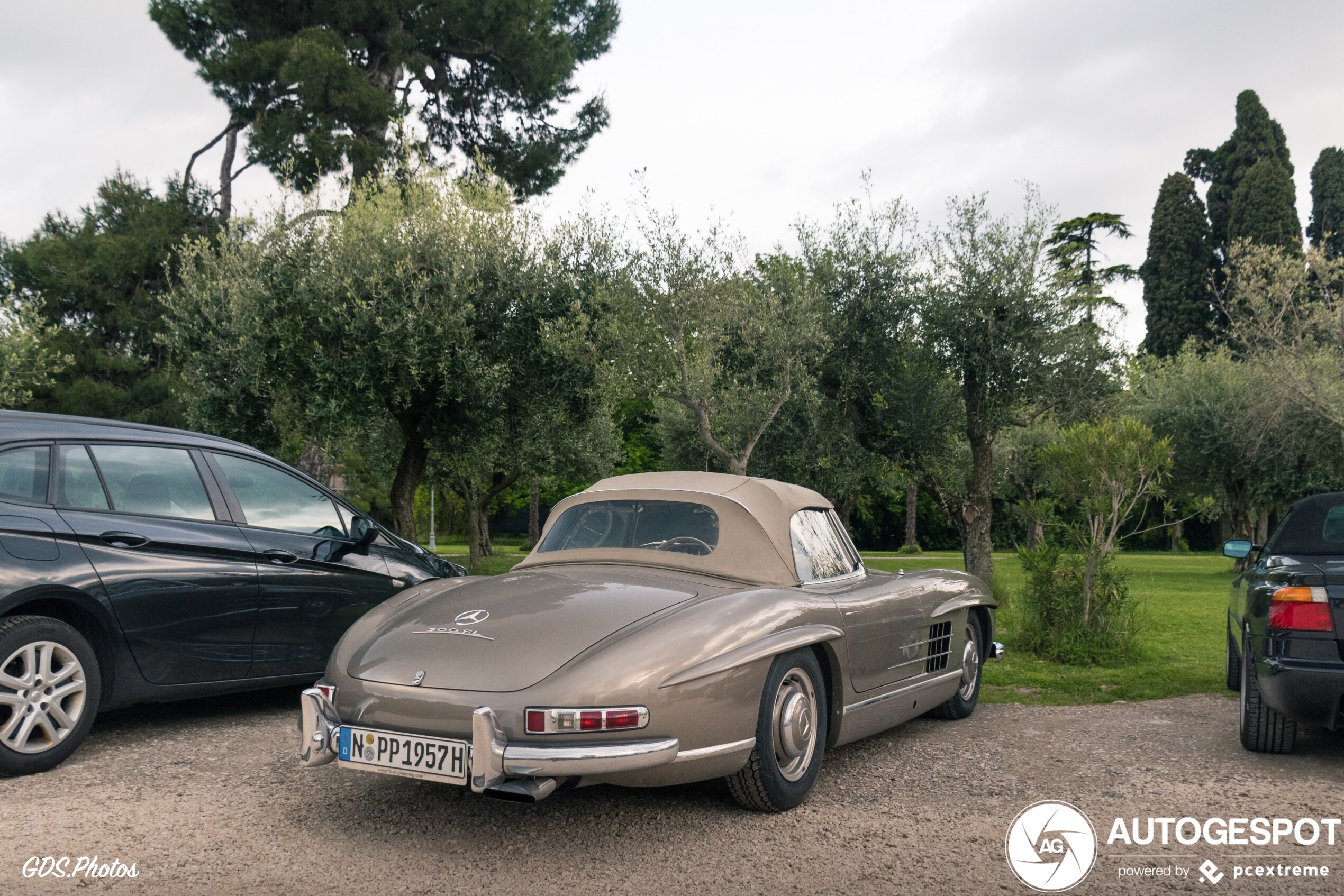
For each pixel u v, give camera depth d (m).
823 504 4.75
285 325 11.76
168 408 21.11
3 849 3.24
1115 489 8.16
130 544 4.63
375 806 3.78
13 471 4.33
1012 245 14.81
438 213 12.64
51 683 4.23
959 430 16.66
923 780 4.22
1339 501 5.10
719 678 3.34
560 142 26.22
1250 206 44.34
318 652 5.47
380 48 23.61
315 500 5.71
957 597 5.33
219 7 21.83
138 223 22.55
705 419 13.56
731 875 3.06
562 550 4.37
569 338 12.40
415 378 11.73
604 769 3.04
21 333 19.11
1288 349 19.11
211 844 3.32
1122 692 6.44
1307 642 4.13
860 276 15.45
